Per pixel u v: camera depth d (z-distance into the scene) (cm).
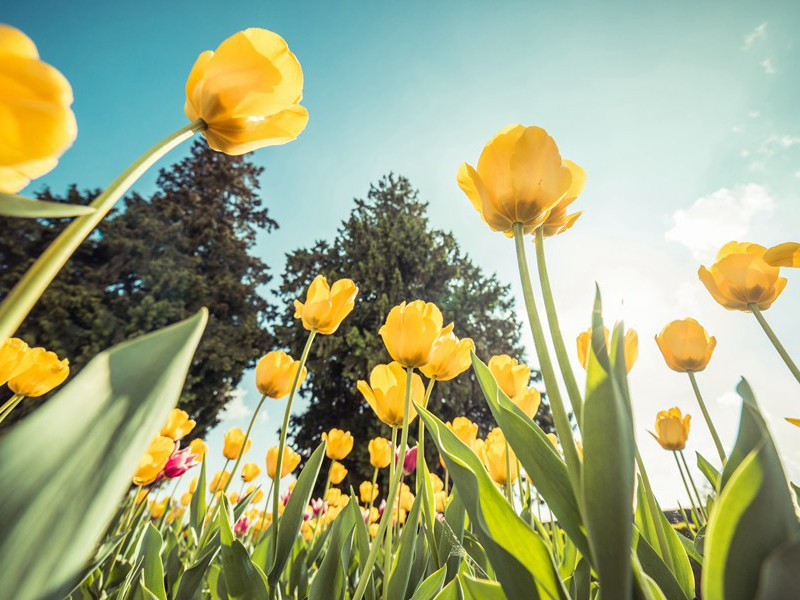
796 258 30
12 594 10
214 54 22
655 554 23
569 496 17
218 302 700
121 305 622
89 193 772
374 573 44
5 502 10
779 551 11
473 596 21
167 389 13
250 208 943
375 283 642
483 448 60
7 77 11
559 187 23
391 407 43
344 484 454
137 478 55
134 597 34
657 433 62
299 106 24
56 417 11
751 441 18
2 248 615
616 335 18
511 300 785
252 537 94
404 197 927
